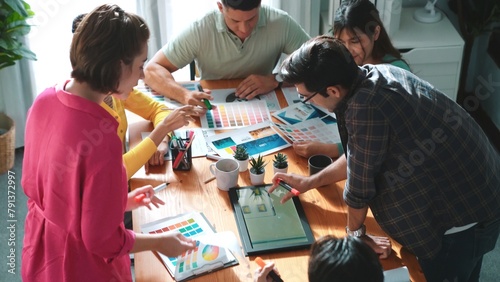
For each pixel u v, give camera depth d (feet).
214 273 5.82
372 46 7.50
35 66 11.53
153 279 5.74
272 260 5.98
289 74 5.62
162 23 11.41
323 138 7.70
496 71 11.98
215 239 6.16
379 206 6.02
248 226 6.34
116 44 4.83
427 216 5.91
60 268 5.55
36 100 5.30
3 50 10.53
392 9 10.66
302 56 5.52
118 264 5.76
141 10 11.35
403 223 5.91
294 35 9.25
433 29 11.18
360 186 5.72
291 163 7.34
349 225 6.17
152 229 6.32
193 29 8.98
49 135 5.16
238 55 9.15
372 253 4.63
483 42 12.46
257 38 9.08
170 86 8.58
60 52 11.54
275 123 8.04
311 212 6.59
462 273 6.57
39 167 5.30
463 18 11.71
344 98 5.66
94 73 4.87
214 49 9.09
